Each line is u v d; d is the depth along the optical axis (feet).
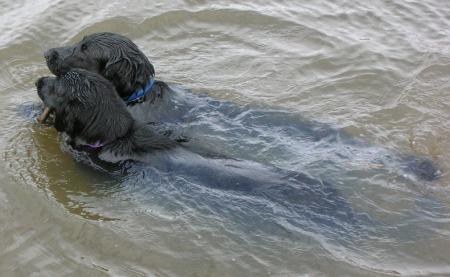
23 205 13.97
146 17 16.85
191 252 13.53
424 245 13.60
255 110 15.23
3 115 15.06
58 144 14.70
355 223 13.75
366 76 15.94
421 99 15.57
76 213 13.89
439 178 14.28
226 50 16.40
